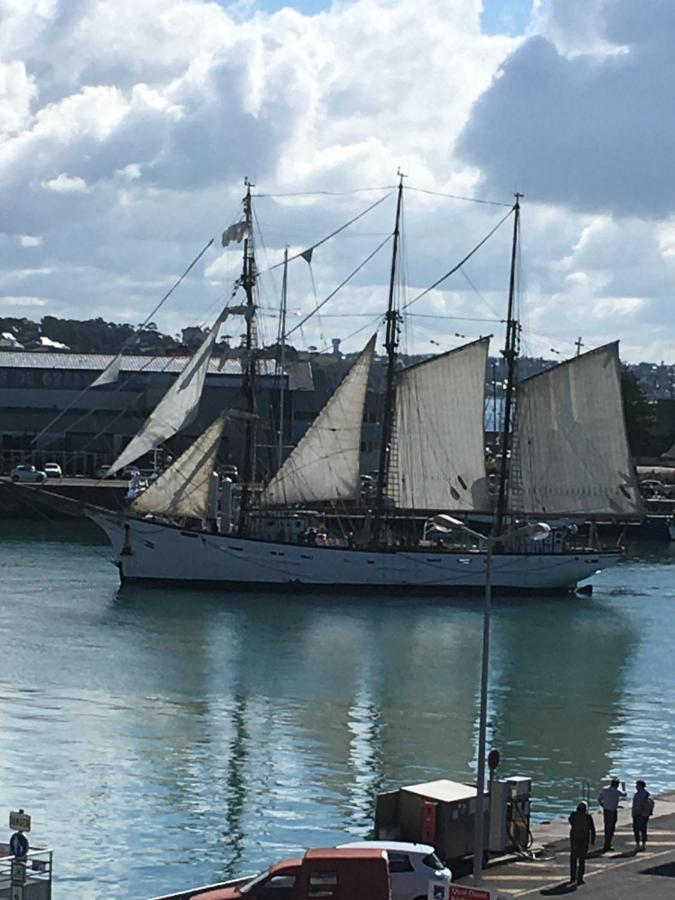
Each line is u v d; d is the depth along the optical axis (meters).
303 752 75.12
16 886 44.56
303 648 108.25
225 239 141.50
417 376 144.88
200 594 135.50
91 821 62.06
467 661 105.69
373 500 156.25
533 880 49.50
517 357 150.12
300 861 44.12
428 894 43.00
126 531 136.50
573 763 75.19
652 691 96.62
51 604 125.12
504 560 146.25
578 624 128.62
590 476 148.75
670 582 167.62
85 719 80.94
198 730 79.19
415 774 71.56
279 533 143.25
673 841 55.28
